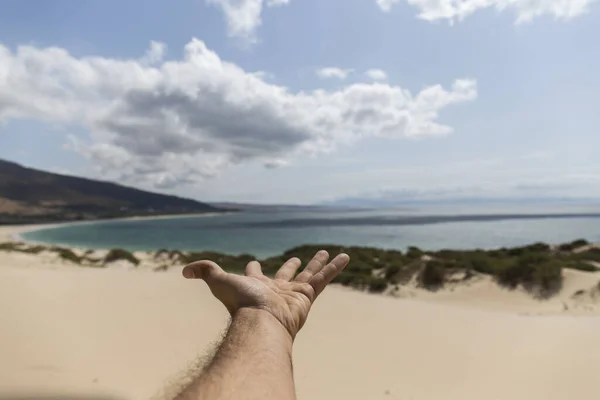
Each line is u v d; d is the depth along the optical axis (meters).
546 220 101.62
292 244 44.34
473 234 58.25
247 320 0.97
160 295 9.43
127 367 5.18
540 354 6.34
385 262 19.64
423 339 7.07
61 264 19.78
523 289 14.09
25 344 5.50
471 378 5.39
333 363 5.75
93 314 7.48
